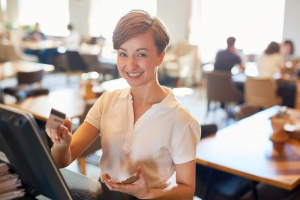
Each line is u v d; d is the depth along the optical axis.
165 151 1.27
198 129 1.30
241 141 2.69
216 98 5.76
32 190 1.08
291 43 6.50
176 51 8.66
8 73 5.50
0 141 0.98
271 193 2.46
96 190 1.21
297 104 5.27
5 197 1.05
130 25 1.16
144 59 1.18
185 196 1.22
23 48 9.42
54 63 10.23
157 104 1.26
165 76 8.55
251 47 8.06
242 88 6.09
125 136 1.29
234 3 8.11
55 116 1.08
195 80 8.65
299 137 2.73
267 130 2.95
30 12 12.73
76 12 11.04
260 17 7.84
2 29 11.51
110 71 8.25
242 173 2.16
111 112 1.34
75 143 1.31
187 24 8.57
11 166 1.07
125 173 1.30
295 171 2.17
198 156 2.38
